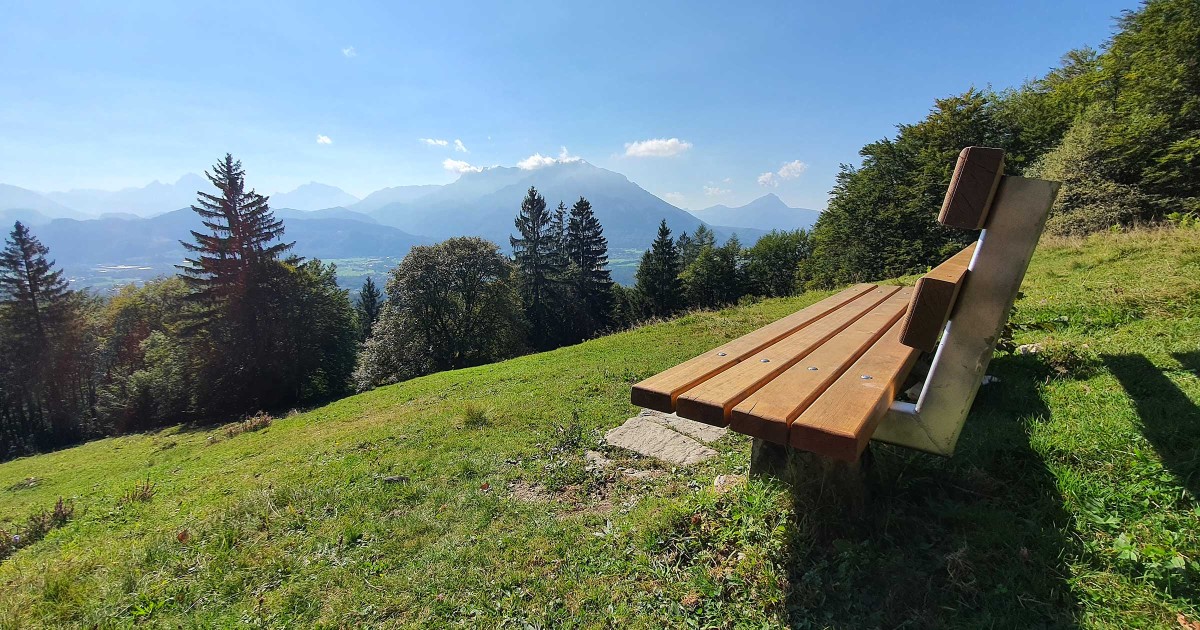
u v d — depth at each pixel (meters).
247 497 4.74
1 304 38.28
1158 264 5.68
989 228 1.65
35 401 40.69
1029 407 2.90
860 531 2.16
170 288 41.81
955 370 1.75
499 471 4.56
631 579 2.47
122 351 41.97
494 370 12.20
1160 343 3.32
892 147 25.11
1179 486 2.01
